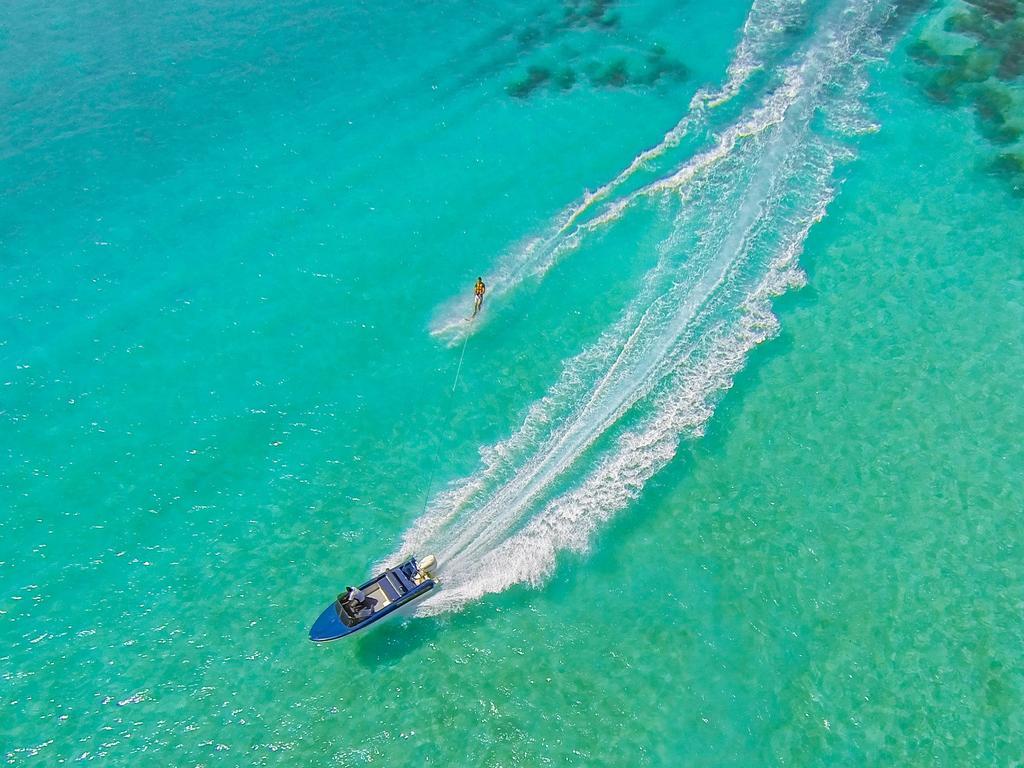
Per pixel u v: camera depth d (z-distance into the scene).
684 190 38.56
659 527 28.27
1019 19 47.91
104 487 29.25
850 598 26.42
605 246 36.53
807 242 36.69
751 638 25.61
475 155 40.91
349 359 33.12
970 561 27.09
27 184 39.53
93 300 34.91
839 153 40.34
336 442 30.69
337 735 23.78
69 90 44.47
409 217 38.09
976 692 24.23
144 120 42.81
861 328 33.56
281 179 39.88
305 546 27.91
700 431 30.67
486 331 33.84
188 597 26.66
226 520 28.56
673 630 25.83
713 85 44.28
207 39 48.00
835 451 30.05
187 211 38.41
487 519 28.33
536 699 24.44
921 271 35.47
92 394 31.80
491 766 23.09
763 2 49.81
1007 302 34.25
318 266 36.22
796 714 23.97
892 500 28.70
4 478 29.33
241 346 33.44
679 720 23.92
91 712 24.11
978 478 29.11
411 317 34.47
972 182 38.94
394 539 27.98
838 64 45.19
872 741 23.38
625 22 49.03
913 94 43.47
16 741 23.47
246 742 23.59
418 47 47.38
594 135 41.69
